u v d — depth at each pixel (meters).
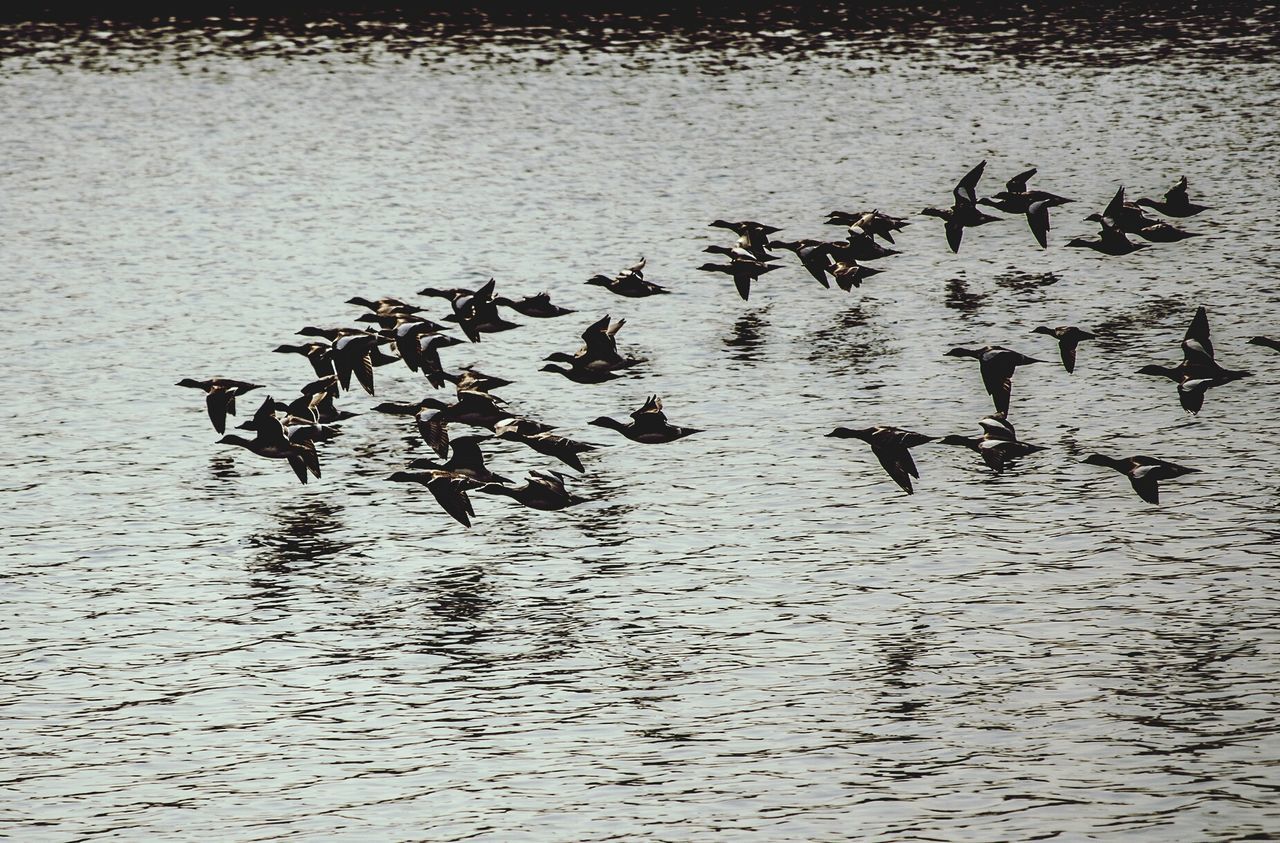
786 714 41.88
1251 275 78.00
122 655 45.78
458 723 41.91
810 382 66.50
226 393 51.91
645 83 118.56
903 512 54.12
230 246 86.81
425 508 55.69
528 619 47.59
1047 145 101.88
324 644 46.38
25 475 58.28
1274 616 46.09
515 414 63.50
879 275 80.81
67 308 77.25
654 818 37.28
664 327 73.88
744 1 142.75
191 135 107.75
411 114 111.75
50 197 95.44
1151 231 58.97
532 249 85.56
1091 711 41.41
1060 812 37.03
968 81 117.31
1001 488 55.72
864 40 129.50
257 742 41.12
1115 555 50.38
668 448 60.09
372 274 82.12
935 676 43.50
